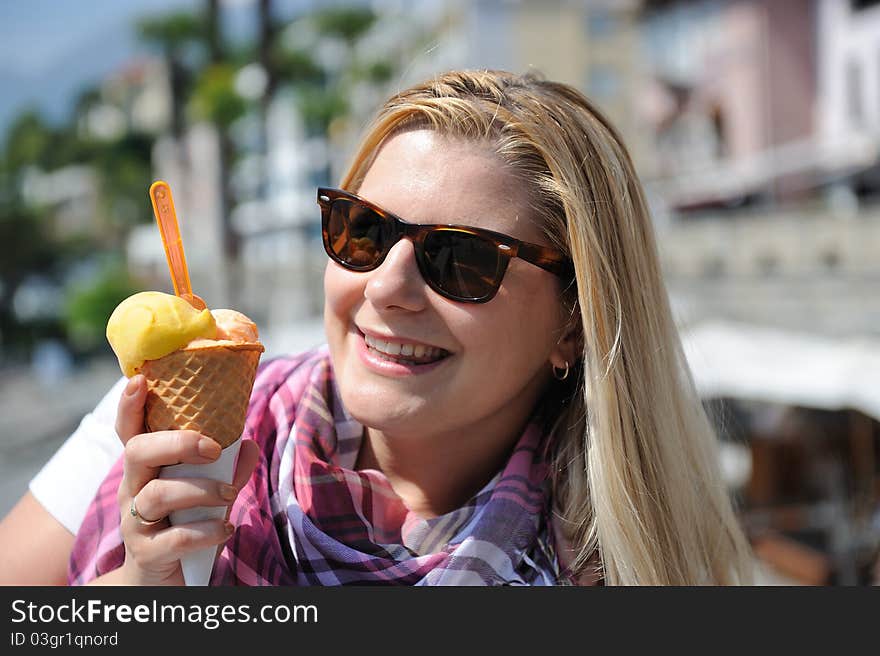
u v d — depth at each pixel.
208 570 1.33
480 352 1.52
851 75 28.09
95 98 46.94
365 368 1.54
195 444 1.23
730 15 30.70
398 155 1.59
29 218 44.50
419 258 1.49
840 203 25.88
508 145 1.60
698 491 1.91
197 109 27.78
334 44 28.61
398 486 1.74
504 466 1.79
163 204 1.37
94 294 31.81
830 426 9.78
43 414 23.84
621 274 1.73
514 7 30.20
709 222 27.34
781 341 11.16
